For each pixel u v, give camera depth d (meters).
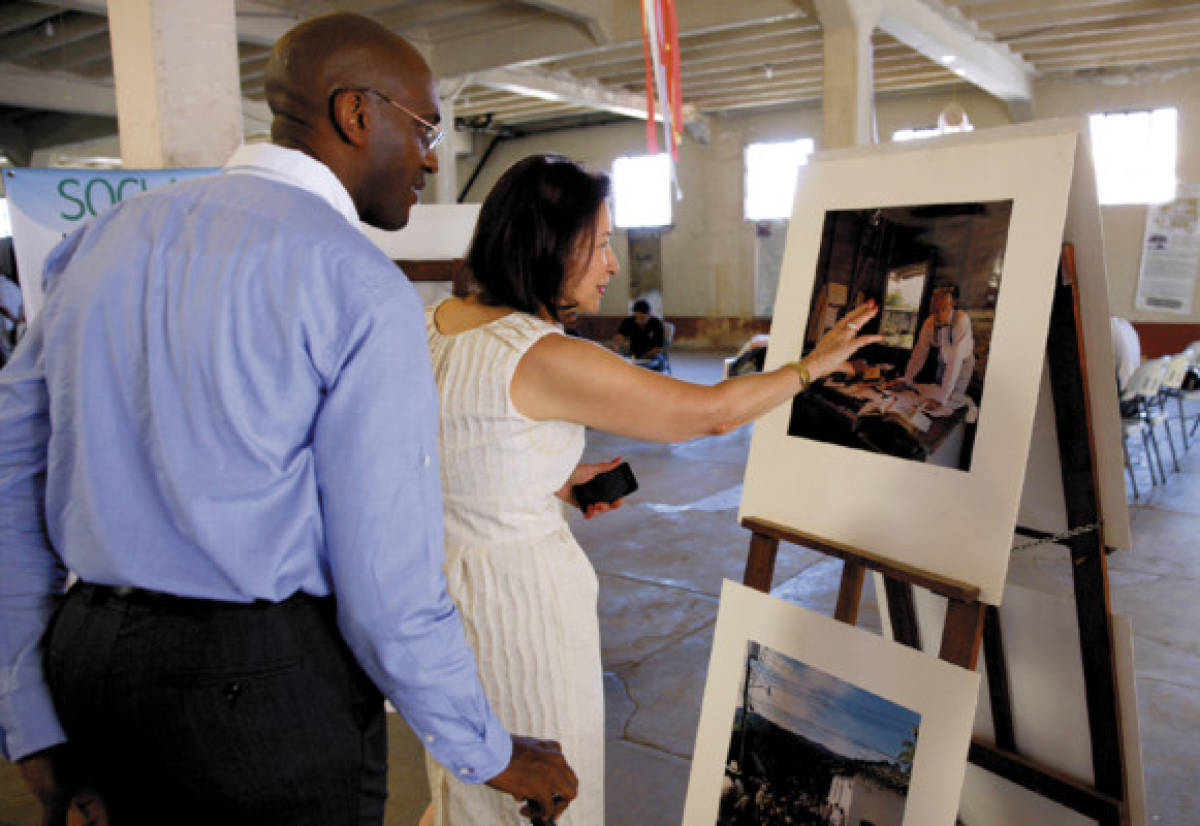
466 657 0.89
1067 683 1.58
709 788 1.65
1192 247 9.68
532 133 14.45
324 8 7.03
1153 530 4.26
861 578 1.54
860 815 1.40
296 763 0.86
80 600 0.87
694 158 13.40
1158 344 9.95
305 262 0.81
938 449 1.41
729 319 13.52
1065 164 1.31
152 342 0.81
